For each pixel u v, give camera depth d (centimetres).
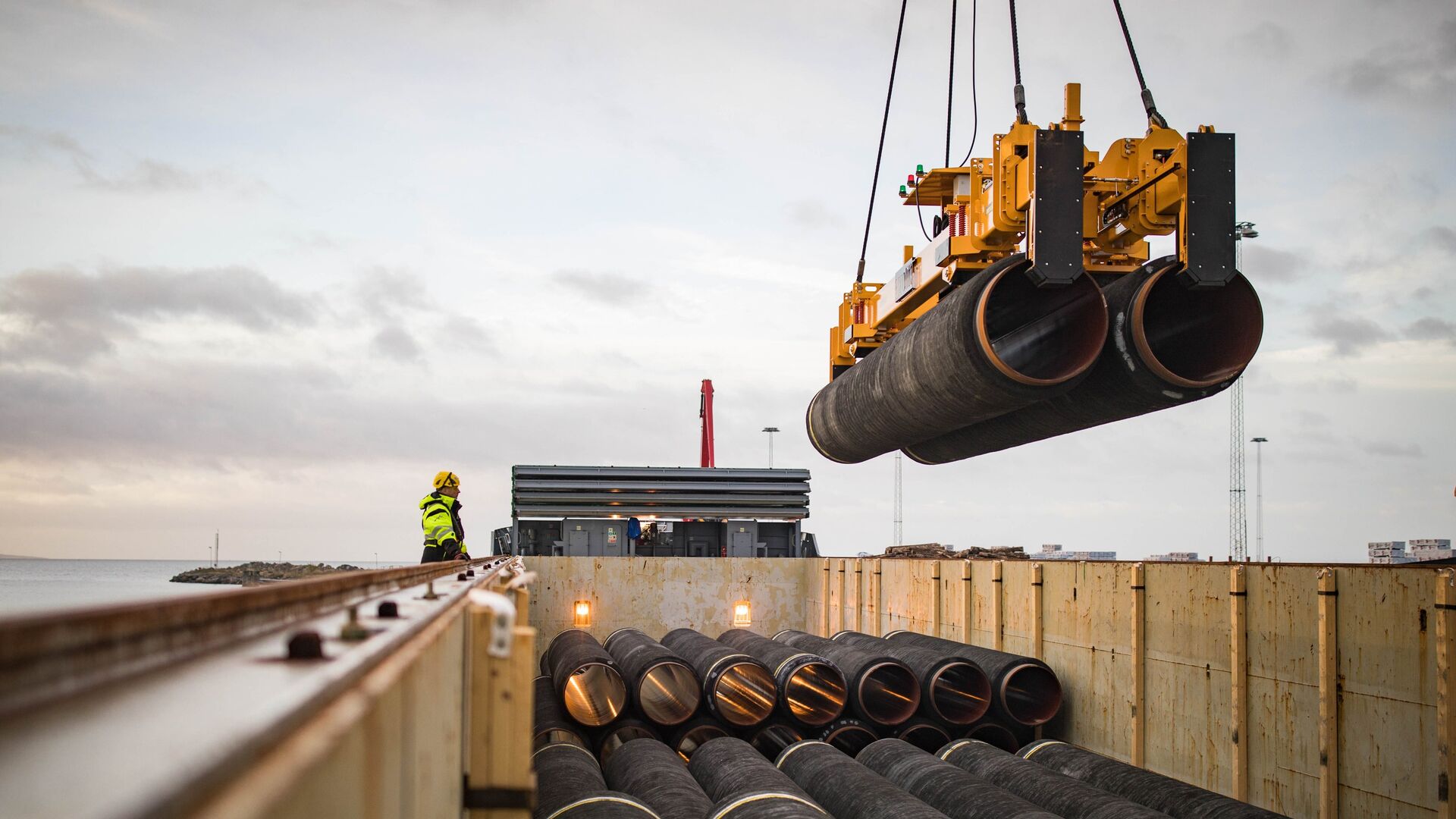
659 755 1285
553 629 2447
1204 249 1074
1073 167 1113
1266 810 961
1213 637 1122
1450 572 824
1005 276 1174
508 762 431
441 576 759
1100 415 1299
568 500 2691
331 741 141
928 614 1823
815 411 1923
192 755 115
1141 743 1238
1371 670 908
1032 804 1041
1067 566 1427
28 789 100
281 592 280
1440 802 824
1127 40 1226
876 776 1132
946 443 1712
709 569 2525
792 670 1517
